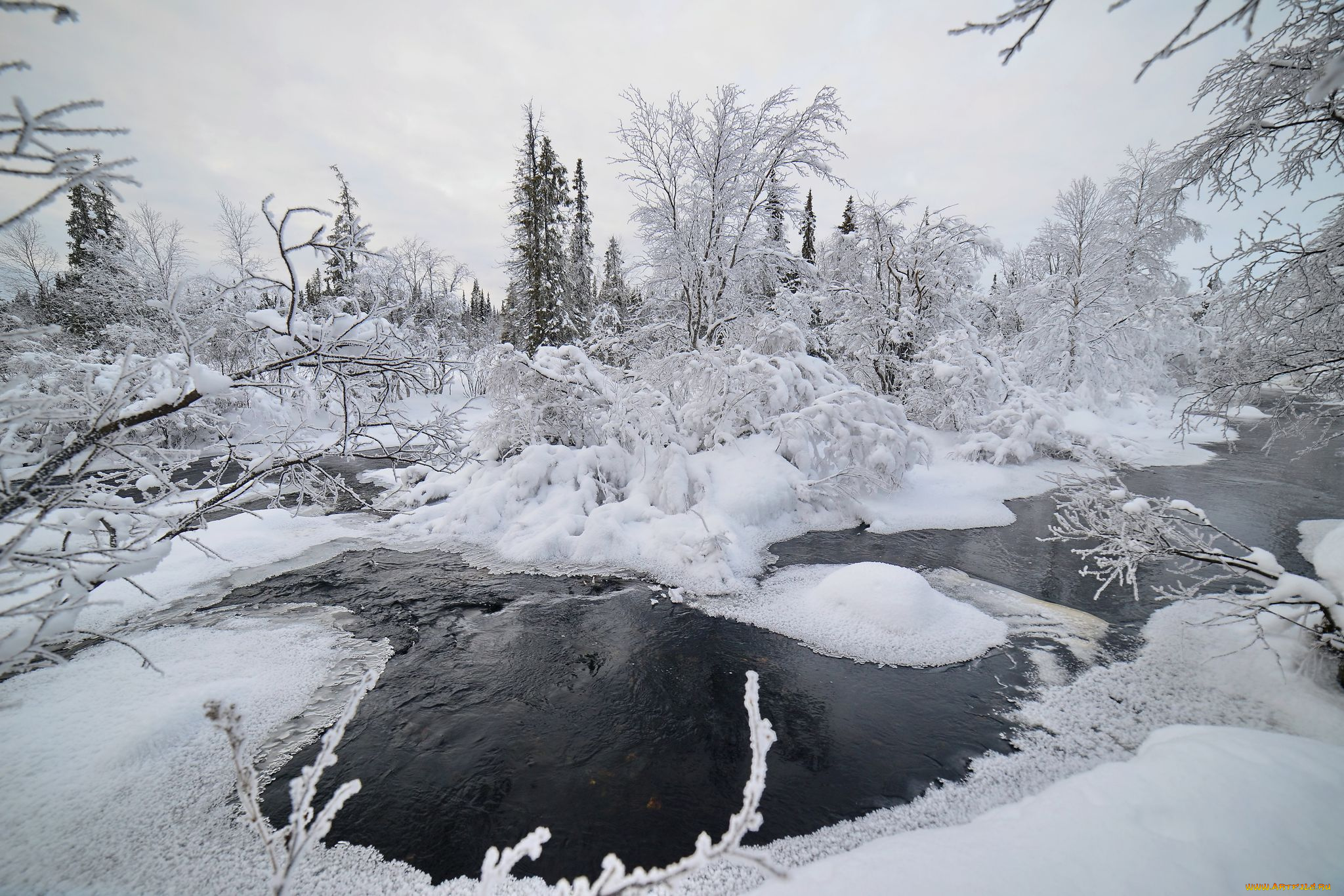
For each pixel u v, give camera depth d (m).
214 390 3.06
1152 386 24.03
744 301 16.06
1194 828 2.70
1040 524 10.38
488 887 1.47
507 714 4.86
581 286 27.89
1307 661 4.71
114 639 2.64
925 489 12.32
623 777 4.10
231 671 5.32
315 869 3.29
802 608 6.76
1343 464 15.48
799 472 10.65
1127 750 4.18
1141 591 7.21
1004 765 4.12
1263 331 6.70
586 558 8.48
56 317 16.73
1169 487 12.66
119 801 3.73
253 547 8.77
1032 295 22.34
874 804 3.78
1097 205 21.77
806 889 2.85
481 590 7.48
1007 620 6.45
